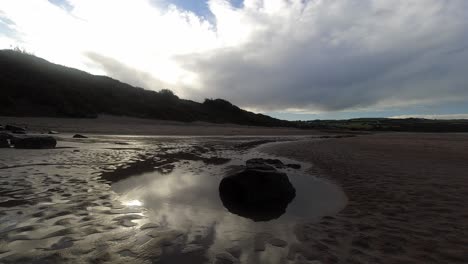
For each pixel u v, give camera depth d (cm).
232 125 5972
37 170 764
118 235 367
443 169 896
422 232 391
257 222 445
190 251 329
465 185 667
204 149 1580
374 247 346
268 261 309
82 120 3653
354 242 361
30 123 2895
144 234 374
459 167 934
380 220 444
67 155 1081
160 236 370
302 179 793
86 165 880
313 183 744
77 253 312
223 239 370
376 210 497
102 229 384
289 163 1081
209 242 359
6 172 720
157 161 1049
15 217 413
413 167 939
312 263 305
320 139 2902
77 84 4997
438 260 311
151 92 6456
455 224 418
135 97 5722
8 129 2077
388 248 342
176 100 6619
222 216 471
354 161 1099
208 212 491
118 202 516
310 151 1516
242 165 1027
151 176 776
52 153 1127
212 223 434
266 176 591
